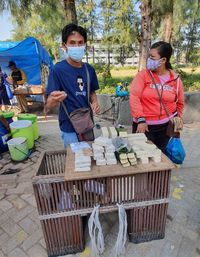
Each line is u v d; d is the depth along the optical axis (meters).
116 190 1.53
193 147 3.69
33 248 1.82
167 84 2.08
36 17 5.73
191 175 2.80
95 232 1.77
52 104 1.68
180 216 2.10
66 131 1.91
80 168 1.44
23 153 3.32
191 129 4.55
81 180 1.46
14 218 2.16
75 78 1.80
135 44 11.57
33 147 3.78
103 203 1.56
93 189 1.50
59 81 1.75
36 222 2.10
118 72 17.20
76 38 1.65
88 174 1.41
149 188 1.57
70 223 1.60
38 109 6.91
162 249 1.75
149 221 1.73
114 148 1.50
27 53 6.32
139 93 2.09
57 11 5.29
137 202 1.60
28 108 7.00
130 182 1.51
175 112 2.23
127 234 1.83
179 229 1.94
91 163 1.53
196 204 2.26
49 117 6.02
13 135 3.55
